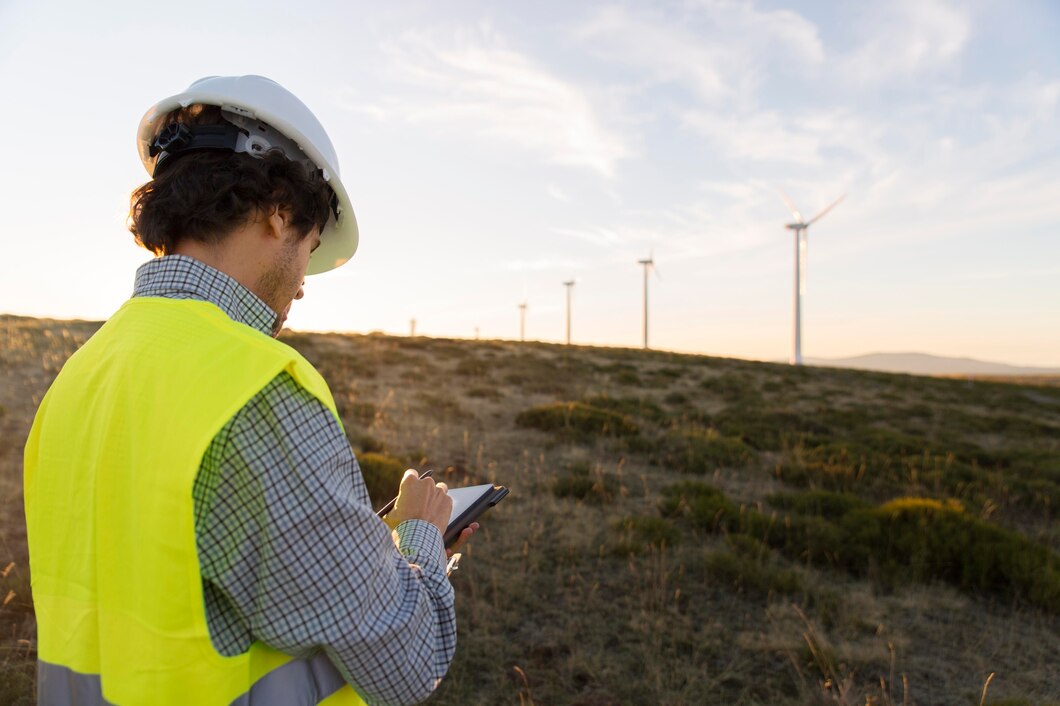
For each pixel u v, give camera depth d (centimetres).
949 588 493
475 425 1005
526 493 663
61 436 94
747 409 1502
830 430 1333
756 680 354
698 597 452
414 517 112
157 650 80
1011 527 699
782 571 475
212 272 95
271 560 80
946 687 356
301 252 107
